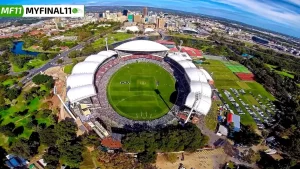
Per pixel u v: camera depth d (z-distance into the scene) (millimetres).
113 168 120250
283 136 156625
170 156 128875
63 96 184500
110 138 139750
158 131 144250
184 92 196500
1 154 128125
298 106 188875
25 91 193250
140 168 121500
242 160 133875
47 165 118000
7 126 141875
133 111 169500
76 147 125500
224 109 180250
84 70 193250
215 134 152750
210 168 127125
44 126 151000
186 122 154375
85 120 155125
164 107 176000
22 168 121062
